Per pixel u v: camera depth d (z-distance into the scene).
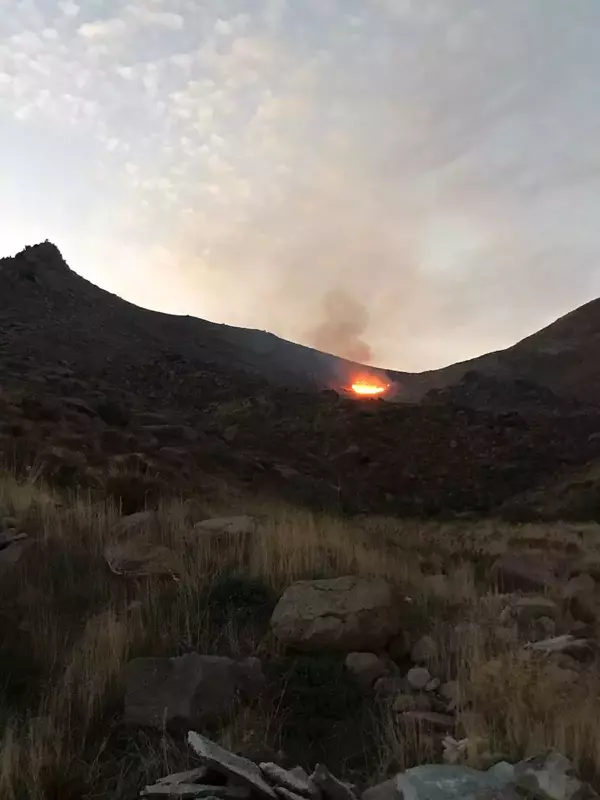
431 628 6.84
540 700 4.96
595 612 8.21
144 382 40.31
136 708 4.88
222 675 5.14
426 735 4.70
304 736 4.88
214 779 3.99
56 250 65.00
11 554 7.41
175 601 6.86
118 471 13.42
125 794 4.16
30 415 17.88
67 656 5.76
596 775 4.09
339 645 5.96
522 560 10.59
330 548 9.09
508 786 3.65
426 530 20.03
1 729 4.62
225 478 20.86
